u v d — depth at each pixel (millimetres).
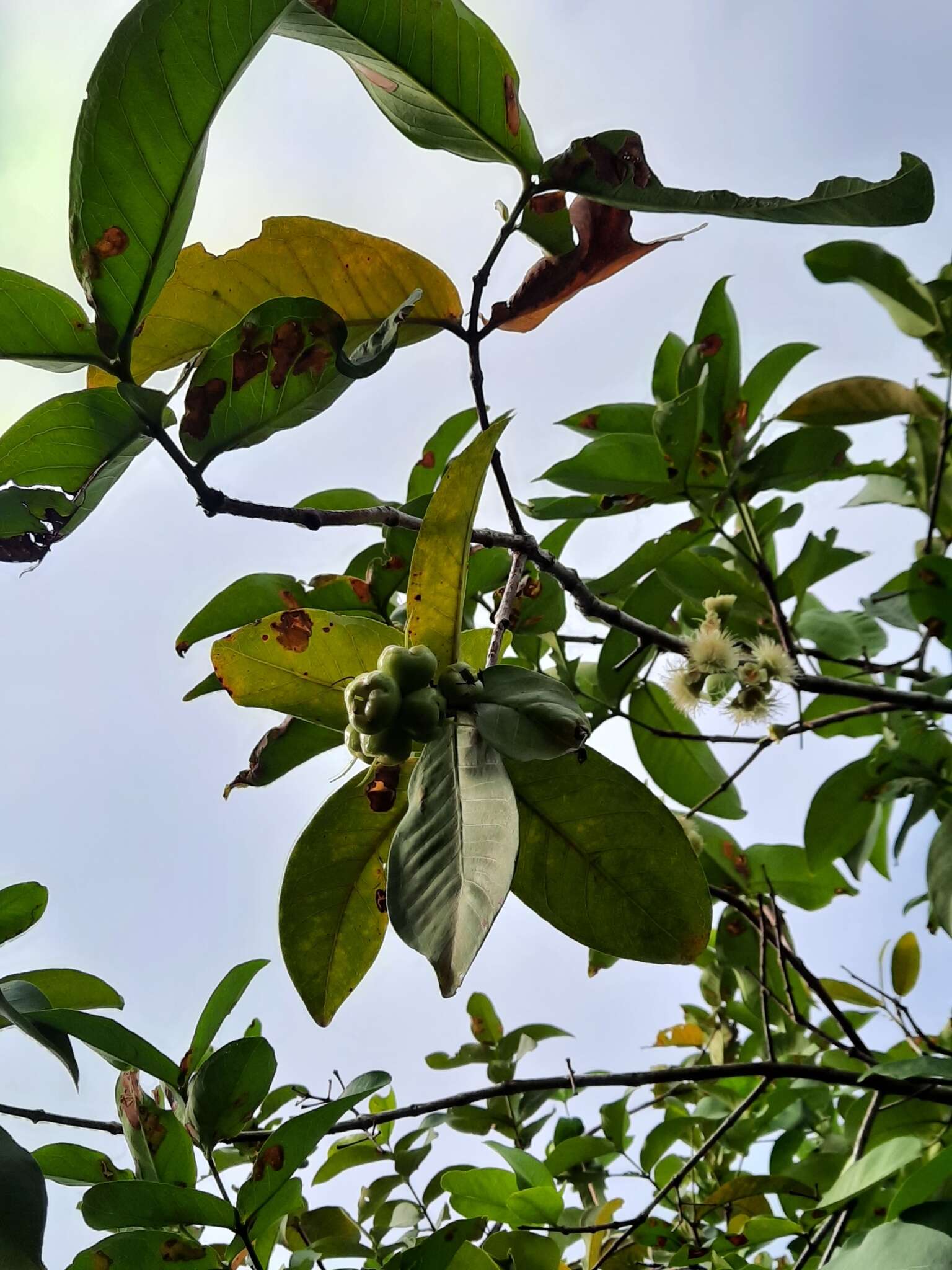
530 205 1608
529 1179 2033
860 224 1392
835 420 2650
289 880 1497
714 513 2355
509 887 1051
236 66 1182
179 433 1332
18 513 1335
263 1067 1462
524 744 1157
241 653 1397
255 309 1270
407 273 1660
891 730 2564
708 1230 2383
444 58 1475
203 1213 1381
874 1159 1661
